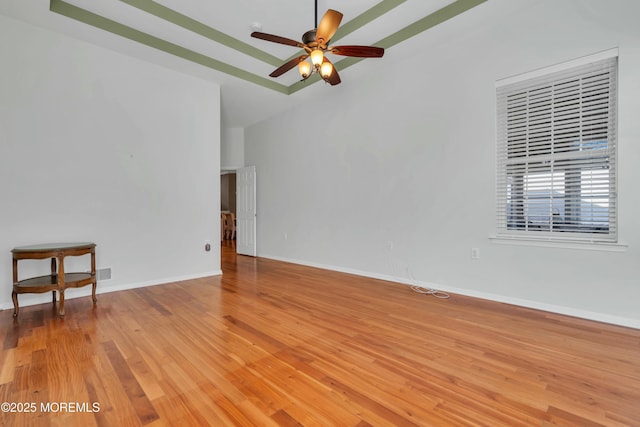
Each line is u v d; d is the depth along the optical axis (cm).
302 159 553
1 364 198
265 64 430
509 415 150
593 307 267
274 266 536
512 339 233
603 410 153
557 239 283
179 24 336
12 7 285
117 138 371
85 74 347
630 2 246
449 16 308
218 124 462
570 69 276
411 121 390
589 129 270
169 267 416
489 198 325
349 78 455
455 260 354
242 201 686
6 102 302
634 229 247
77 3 298
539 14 288
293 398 164
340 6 326
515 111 310
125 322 270
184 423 145
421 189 383
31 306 313
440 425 144
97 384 176
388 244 422
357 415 151
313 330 253
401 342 230
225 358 207
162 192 409
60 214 333
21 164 310
